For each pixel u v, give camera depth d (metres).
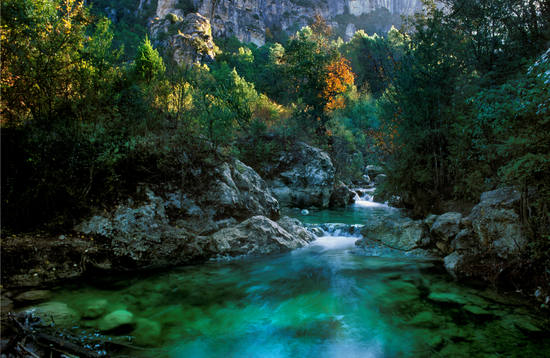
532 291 4.45
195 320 3.93
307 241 8.14
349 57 49.62
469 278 5.27
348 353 3.23
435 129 8.88
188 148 8.16
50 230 5.46
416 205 9.99
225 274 5.64
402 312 4.13
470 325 3.68
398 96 9.97
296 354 3.22
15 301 4.02
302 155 16.30
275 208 9.88
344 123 30.23
